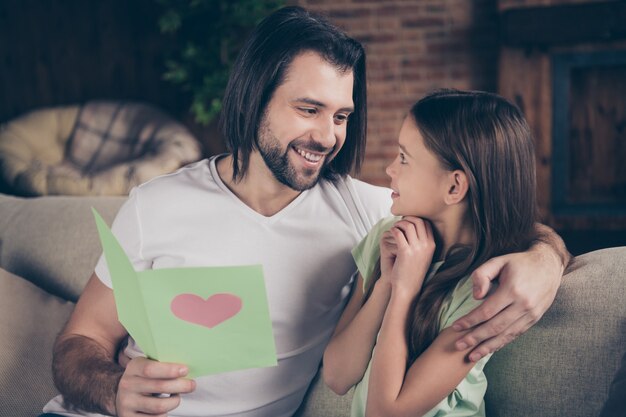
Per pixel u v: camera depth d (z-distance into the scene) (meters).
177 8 4.94
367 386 1.23
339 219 1.42
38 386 1.46
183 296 1.00
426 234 1.21
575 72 4.70
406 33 4.98
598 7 4.42
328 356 1.31
